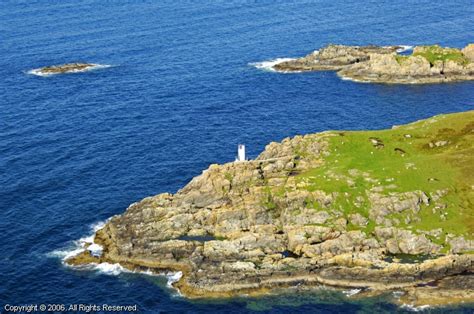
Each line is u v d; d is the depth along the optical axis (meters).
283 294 138.00
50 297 139.00
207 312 133.88
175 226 155.88
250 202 156.88
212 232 154.25
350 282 139.25
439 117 189.88
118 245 152.25
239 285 139.50
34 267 148.62
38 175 190.75
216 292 138.88
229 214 155.62
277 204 156.12
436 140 177.75
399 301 134.88
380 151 173.38
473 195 156.88
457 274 140.62
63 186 184.50
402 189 156.12
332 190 155.75
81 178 189.38
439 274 140.25
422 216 151.75
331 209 152.62
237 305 135.62
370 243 146.38
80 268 148.25
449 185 158.88
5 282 143.25
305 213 152.00
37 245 156.88
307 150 176.25
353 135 180.75
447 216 151.75
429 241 145.38
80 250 154.88
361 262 142.00
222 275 141.00
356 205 153.38
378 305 134.12
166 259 148.50
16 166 196.25
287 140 182.62
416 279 139.50
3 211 171.25
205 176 166.25
